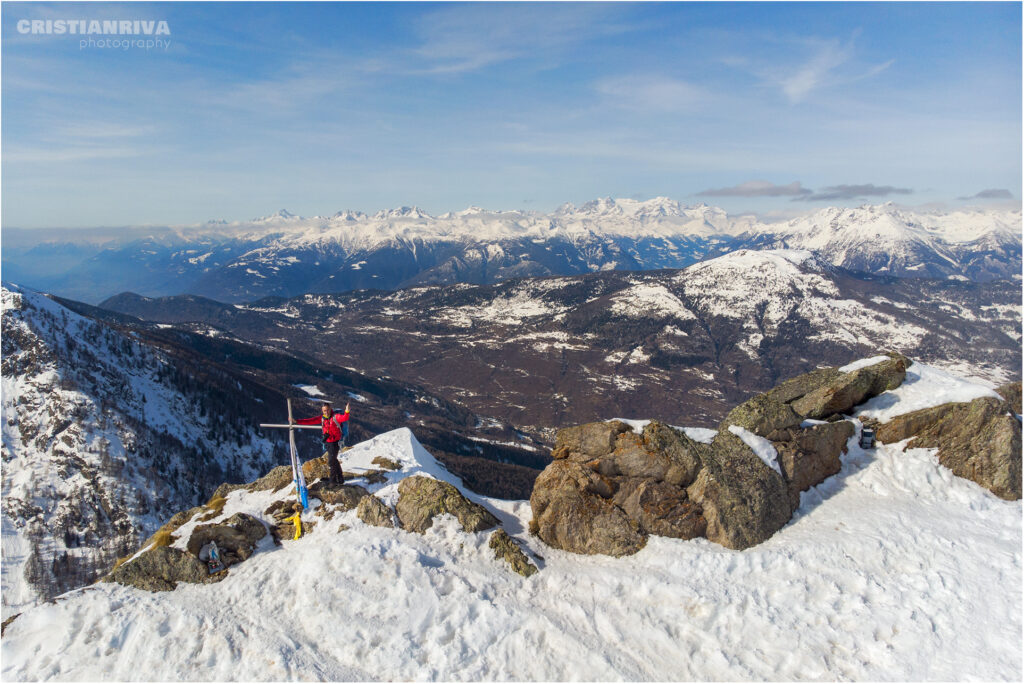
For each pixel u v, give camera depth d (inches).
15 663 616.1
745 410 933.2
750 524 785.6
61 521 4579.2
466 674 601.3
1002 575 698.8
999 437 876.0
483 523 788.6
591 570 745.6
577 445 904.9
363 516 792.3
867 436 967.0
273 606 679.7
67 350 6240.2
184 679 588.7
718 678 597.6
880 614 656.4
